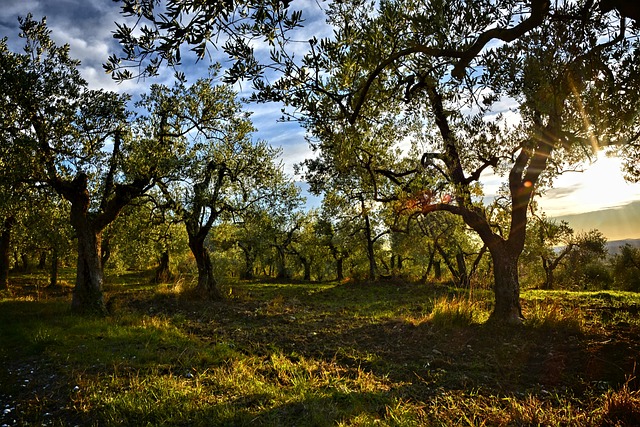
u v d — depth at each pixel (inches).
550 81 221.8
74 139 572.1
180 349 369.7
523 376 293.9
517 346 372.8
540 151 393.1
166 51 132.8
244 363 327.9
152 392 248.7
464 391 263.3
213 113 743.7
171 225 898.7
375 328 495.5
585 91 229.8
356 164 414.6
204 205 816.9
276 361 331.6
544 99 226.7
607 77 221.9
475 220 465.7
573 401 241.6
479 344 388.2
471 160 442.6
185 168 685.9
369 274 1331.2
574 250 1396.4
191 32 127.9
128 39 132.5
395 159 522.0
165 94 701.3
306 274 1876.2
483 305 570.9
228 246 1640.0
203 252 877.2
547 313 442.6
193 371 304.3
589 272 1365.7
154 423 213.2
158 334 437.7
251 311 682.8
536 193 467.8
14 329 450.0
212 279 880.9
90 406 236.5
